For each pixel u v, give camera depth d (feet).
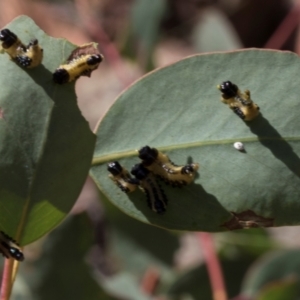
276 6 2.92
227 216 1.26
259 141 1.26
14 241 1.25
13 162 1.24
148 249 1.72
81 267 1.63
